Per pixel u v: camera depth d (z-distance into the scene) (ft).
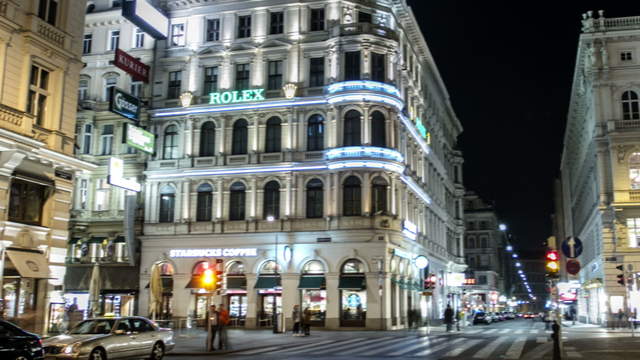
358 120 164.45
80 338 68.03
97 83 189.26
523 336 129.70
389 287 159.63
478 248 408.05
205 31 181.27
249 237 167.94
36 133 92.38
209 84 179.01
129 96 159.53
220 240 170.19
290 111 169.68
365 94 162.91
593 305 217.97
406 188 180.04
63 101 98.78
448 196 277.03
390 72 168.55
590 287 200.44
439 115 260.42
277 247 165.58
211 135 176.45
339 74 165.99
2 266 85.61
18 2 90.38
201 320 168.76
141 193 180.45
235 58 176.96
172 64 181.98
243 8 178.19
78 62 102.63
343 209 162.50
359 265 160.76
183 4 182.80
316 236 163.02
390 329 158.20
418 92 209.97
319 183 166.40
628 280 152.66
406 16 190.08
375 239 159.12
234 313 167.53
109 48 191.01
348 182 163.22
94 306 125.08
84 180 184.55
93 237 181.88
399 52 180.24
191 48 180.24
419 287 193.36
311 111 168.96
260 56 175.11
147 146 167.53
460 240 290.56
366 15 175.42
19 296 90.22
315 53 171.83
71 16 101.35
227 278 168.76
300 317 139.03
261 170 168.76
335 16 171.73
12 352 59.82
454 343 107.24
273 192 169.37
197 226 172.04
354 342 111.14
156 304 141.59
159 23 177.06
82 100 187.42
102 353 68.08
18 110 88.48
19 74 90.33
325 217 163.02
